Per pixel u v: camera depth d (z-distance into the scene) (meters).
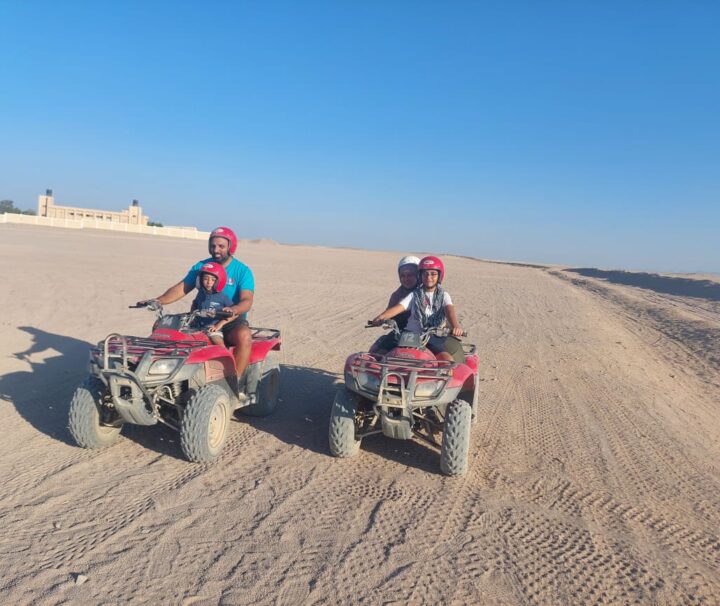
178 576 3.85
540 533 4.75
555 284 40.19
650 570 4.28
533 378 10.35
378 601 3.72
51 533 4.30
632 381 10.72
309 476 5.59
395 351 6.04
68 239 51.00
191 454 5.54
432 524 4.78
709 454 6.99
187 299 17.38
